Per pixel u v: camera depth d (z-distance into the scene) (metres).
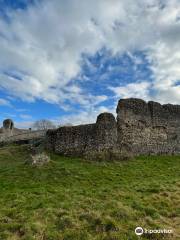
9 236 13.06
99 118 33.09
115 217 14.84
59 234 13.16
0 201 17.95
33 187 21.45
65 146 32.94
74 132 33.12
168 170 28.64
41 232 13.35
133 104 36.19
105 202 17.14
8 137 50.19
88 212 15.27
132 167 29.08
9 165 28.77
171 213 16.12
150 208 16.23
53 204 16.89
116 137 33.03
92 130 32.56
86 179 24.03
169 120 38.31
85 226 13.94
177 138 38.16
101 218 14.38
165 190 20.17
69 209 15.96
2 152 35.69
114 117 33.78
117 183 23.12
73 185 22.30
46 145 34.56
